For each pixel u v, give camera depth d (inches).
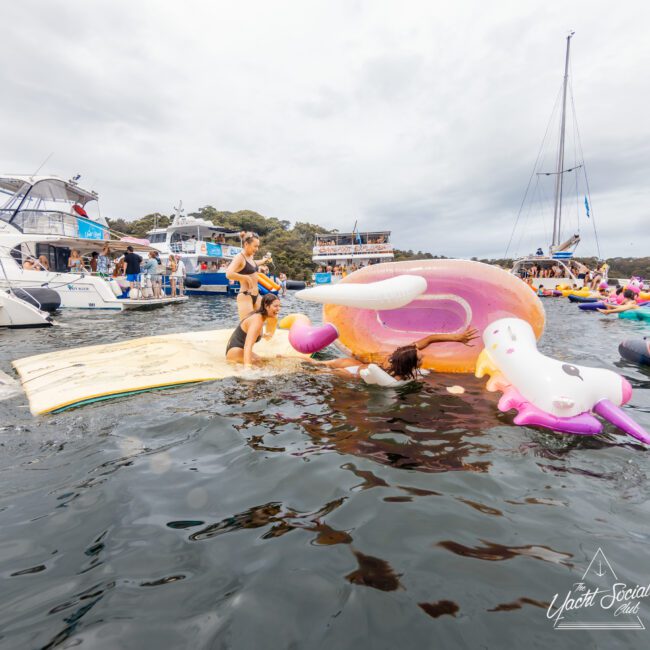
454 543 66.2
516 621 51.3
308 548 64.9
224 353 205.3
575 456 97.3
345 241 1424.7
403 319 194.2
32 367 178.4
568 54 1230.9
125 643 47.8
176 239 968.3
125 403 131.4
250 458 94.7
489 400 136.4
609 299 559.8
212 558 62.5
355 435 107.7
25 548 64.1
